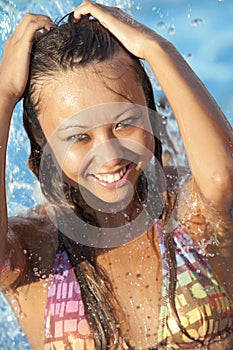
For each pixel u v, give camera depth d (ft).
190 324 8.28
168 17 21.43
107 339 8.38
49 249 8.78
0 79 8.51
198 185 8.09
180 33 21.07
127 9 13.20
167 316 8.34
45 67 8.16
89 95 7.96
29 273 8.71
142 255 8.60
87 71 7.99
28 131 8.75
